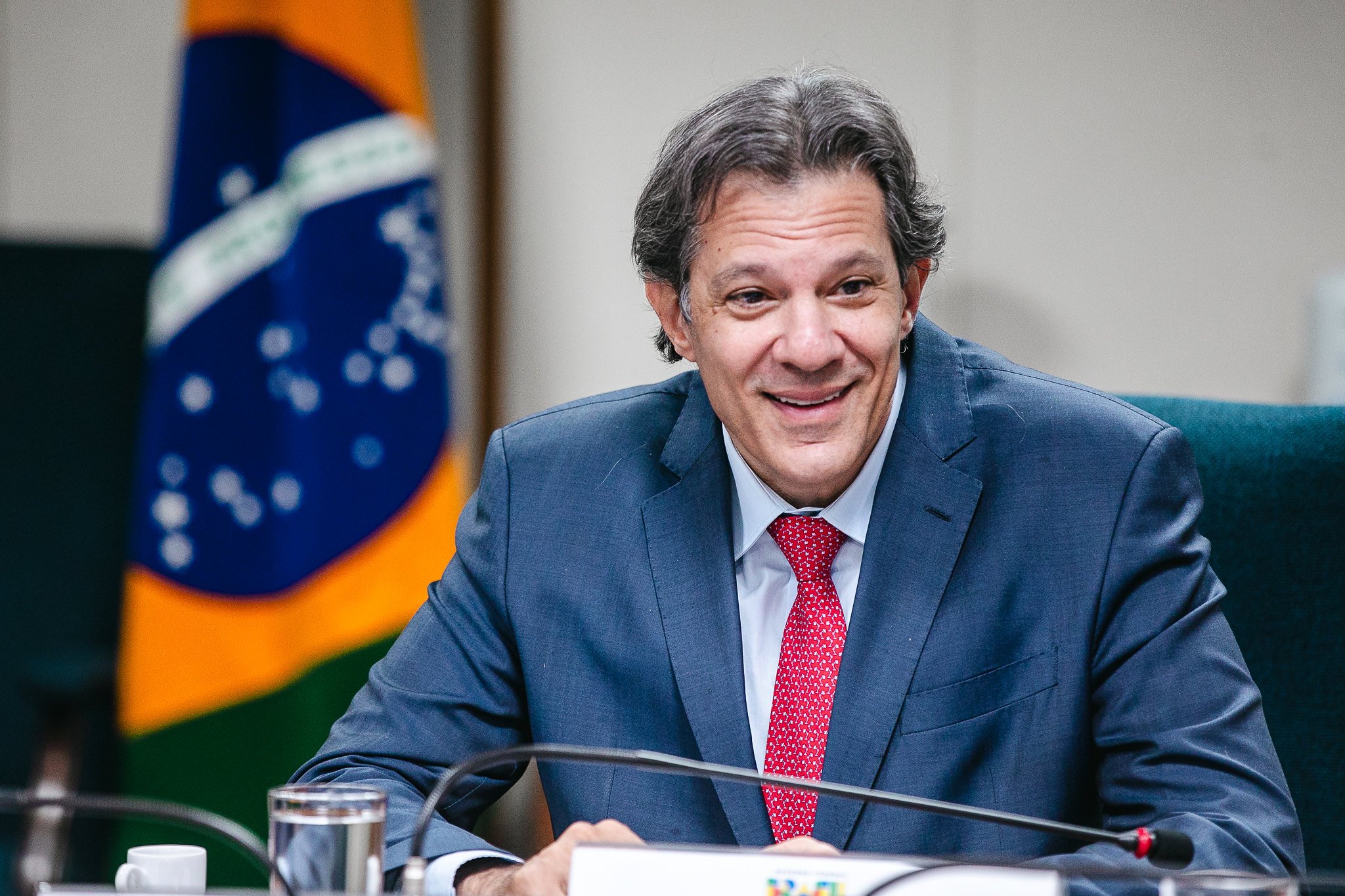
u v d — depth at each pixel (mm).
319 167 5219
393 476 5250
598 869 1812
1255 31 5508
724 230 2578
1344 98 5480
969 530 2787
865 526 2840
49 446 4934
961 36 5645
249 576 5191
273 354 5258
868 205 2570
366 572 5199
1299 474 3053
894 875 1773
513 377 5895
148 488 5047
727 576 2846
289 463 5215
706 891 1789
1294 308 5527
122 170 6160
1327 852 2949
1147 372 5594
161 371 5094
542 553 2994
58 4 6168
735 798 2701
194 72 5258
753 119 2562
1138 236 5586
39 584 4895
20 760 4820
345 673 5172
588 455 3096
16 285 4957
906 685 2682
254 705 5172
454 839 2508
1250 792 2443
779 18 5730
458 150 5898
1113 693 2664
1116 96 5578
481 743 2961
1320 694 2990
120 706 4992
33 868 4305
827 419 2617
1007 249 5645
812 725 2736
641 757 1982
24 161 6219
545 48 5832
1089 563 2729
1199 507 2852
